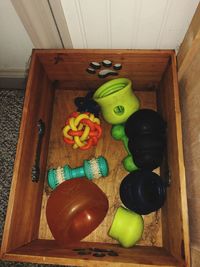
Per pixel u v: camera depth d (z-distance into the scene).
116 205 1.04
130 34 0.98
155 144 0.92
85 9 0.89
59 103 1.20
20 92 1.34
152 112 0.97
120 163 1.10
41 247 0.86
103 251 0.85
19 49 1.13
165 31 0.95
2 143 1.25
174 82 0.89
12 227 0.79
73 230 0.93
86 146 1.03
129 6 0.87
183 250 0.74
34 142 0.94
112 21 0.93
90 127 1.01
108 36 1.00
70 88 1.21
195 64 0.82
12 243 0.79
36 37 0.99
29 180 0.91
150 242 1.00
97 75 1.09
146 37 0.99
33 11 0.88
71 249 0.86
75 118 1.02
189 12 0.87
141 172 0.95
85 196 0.93
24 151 0.85
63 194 0.93
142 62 0.99
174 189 0.86
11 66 1.24
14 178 0.80
